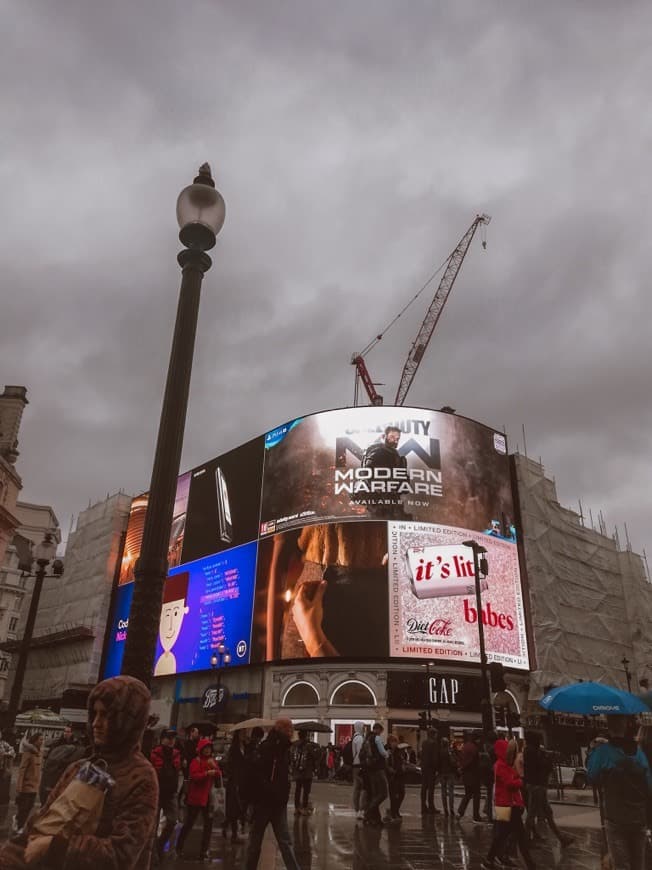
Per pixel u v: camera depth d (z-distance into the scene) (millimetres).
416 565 53500
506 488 60969
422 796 16656
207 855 9727
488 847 11109
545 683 56281
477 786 15008
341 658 51375
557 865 9664
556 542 66750
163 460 7227
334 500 56531
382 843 11453
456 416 60594
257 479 63625
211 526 67000
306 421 61281
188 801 9859
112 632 77438
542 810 11562
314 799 22297
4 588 88188
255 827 7375
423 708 49812
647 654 70750
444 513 56000
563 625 63000
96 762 2447
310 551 55656
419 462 57312
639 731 7969
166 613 68000
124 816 2350
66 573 88812
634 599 72500
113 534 83562
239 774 11719
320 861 9703
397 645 50781
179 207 8461
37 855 2082
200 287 8281
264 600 57188
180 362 7719
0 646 85688
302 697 53125
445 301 99938
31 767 11969
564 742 55406
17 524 44781
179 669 63500
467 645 51906
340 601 52750
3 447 47281
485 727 20797
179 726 62750
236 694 57406
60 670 81938
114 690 2541
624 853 6777
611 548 74875
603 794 6523
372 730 14359
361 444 58125
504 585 56344
